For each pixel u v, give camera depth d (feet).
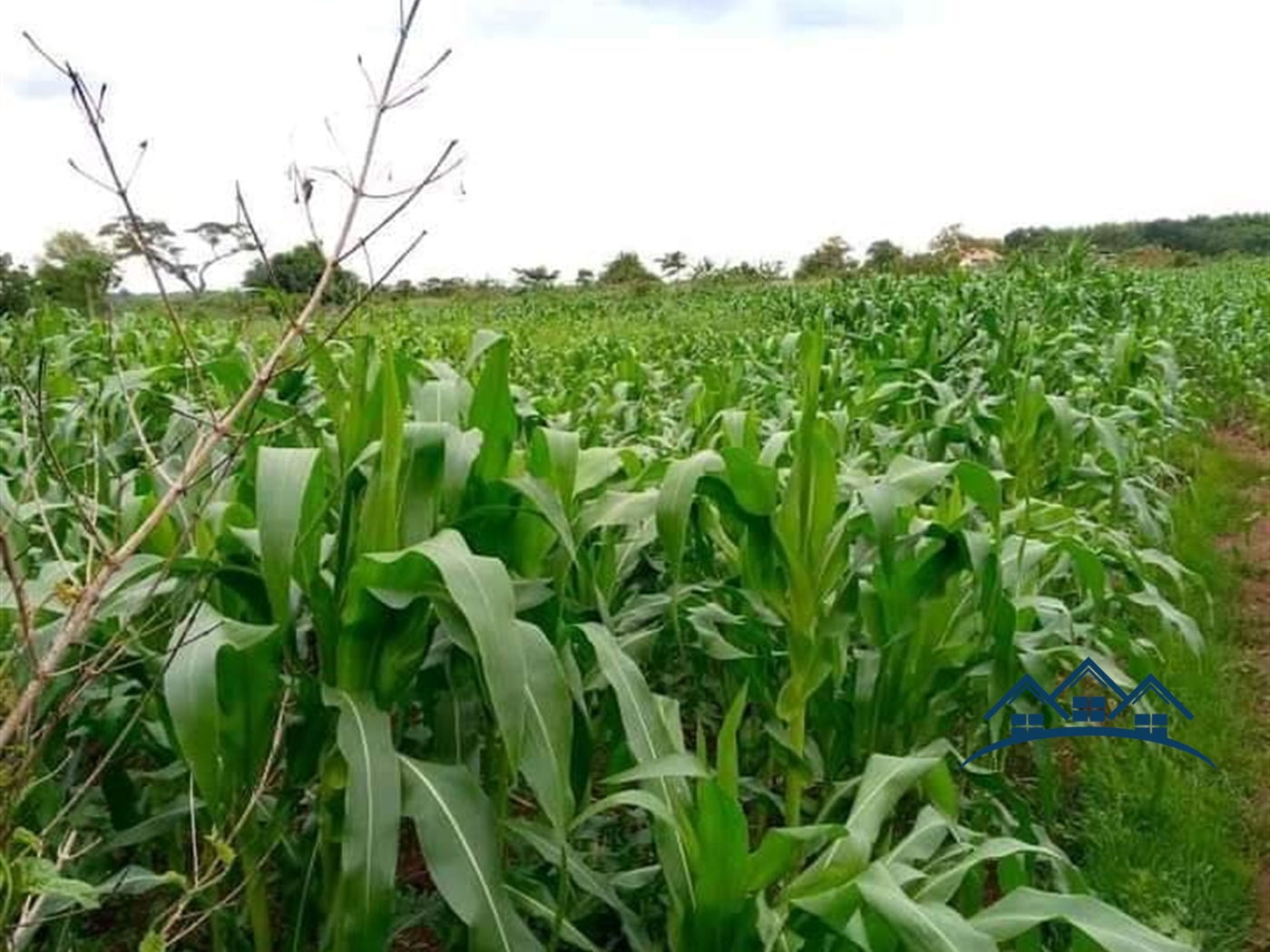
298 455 6.81
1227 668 16.92
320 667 7.28
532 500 7.59
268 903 9.49
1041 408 16.69
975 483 9.88
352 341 9.17
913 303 43.32
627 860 9.98
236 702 6.83
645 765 6.93
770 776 11.13
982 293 42.39
